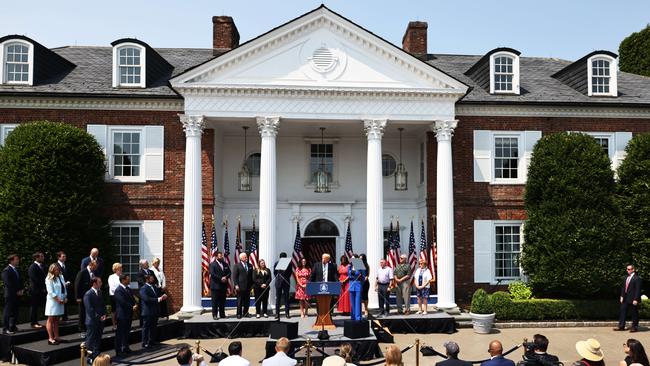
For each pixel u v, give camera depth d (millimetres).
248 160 26531
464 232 24250
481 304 20188
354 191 26562
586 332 19938
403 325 19688
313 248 26406
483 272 24219
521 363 9055
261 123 22078
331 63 22375
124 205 23188
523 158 24656
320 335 15586
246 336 18828
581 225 21359
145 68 23797
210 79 21969
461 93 22547
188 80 21734
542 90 25797
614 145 25047
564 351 16906
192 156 21734
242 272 19312
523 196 24203
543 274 21797
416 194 26844
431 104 22703
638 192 22594
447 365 8805
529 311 21312
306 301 20359
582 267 21281
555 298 22422
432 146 24797
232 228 25969
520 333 19781
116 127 23375
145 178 23359
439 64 29062
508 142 24797
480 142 24562
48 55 24016
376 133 22359
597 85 25484
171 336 18594
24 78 23203
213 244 22688
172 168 23516
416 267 24031
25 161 20234
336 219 26359
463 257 24188
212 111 21938
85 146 21438
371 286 21844
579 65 25953
